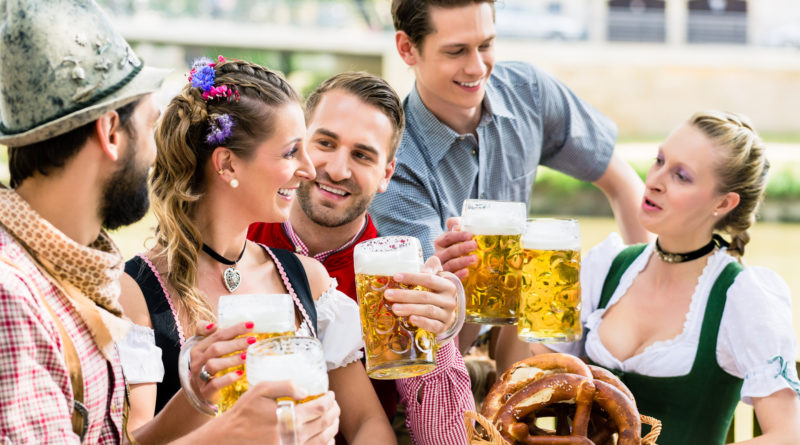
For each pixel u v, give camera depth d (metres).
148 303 1.62
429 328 1.53
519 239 1.77
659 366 2.10
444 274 1.63
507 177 2.82
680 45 29.77
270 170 1.64
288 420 1.15
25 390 1.12
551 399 1.53
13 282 1.14
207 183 1.68
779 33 30.16
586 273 2.35
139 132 1.26
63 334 1.21
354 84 2.08
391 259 1.54
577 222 1.72
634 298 2.23
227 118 1.61
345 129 2.03
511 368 1.63
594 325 2.25
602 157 3.01
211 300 1.70
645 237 3.05
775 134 28.59
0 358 1.11
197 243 1.68
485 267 1.76
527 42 30.09
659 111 28.80
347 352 1.84
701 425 2.09
